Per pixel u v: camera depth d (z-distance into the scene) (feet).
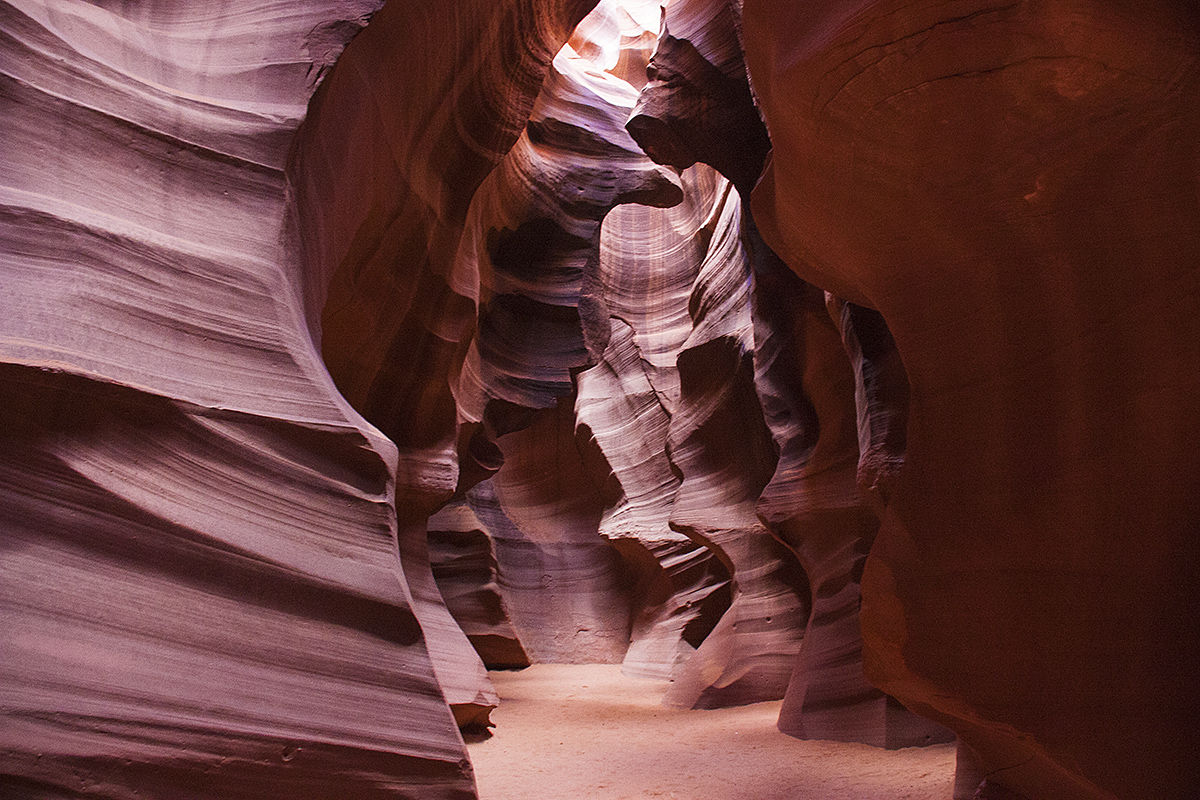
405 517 30.25
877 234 13.16
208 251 11.86
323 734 10.30
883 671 14.67
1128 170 10.76
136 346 10.48
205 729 9.35
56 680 8.51
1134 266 11.19
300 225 14.10
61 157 10.97
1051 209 11.48
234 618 10.18
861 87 10.54
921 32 9.63
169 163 12.10
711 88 34.17
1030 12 9.12
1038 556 12.11
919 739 24.79
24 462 9.05
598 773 23.00
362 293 23.36
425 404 29.48
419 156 23.54
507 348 43.27
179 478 10.28
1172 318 10.92
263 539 10.78
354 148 17.69
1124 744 10.98
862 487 21.95
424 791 11.02
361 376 26.66
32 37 11.25
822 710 27.63
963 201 11.85
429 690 11.67
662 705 39.65
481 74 25.35
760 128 33.88
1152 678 10.87
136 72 12.46
